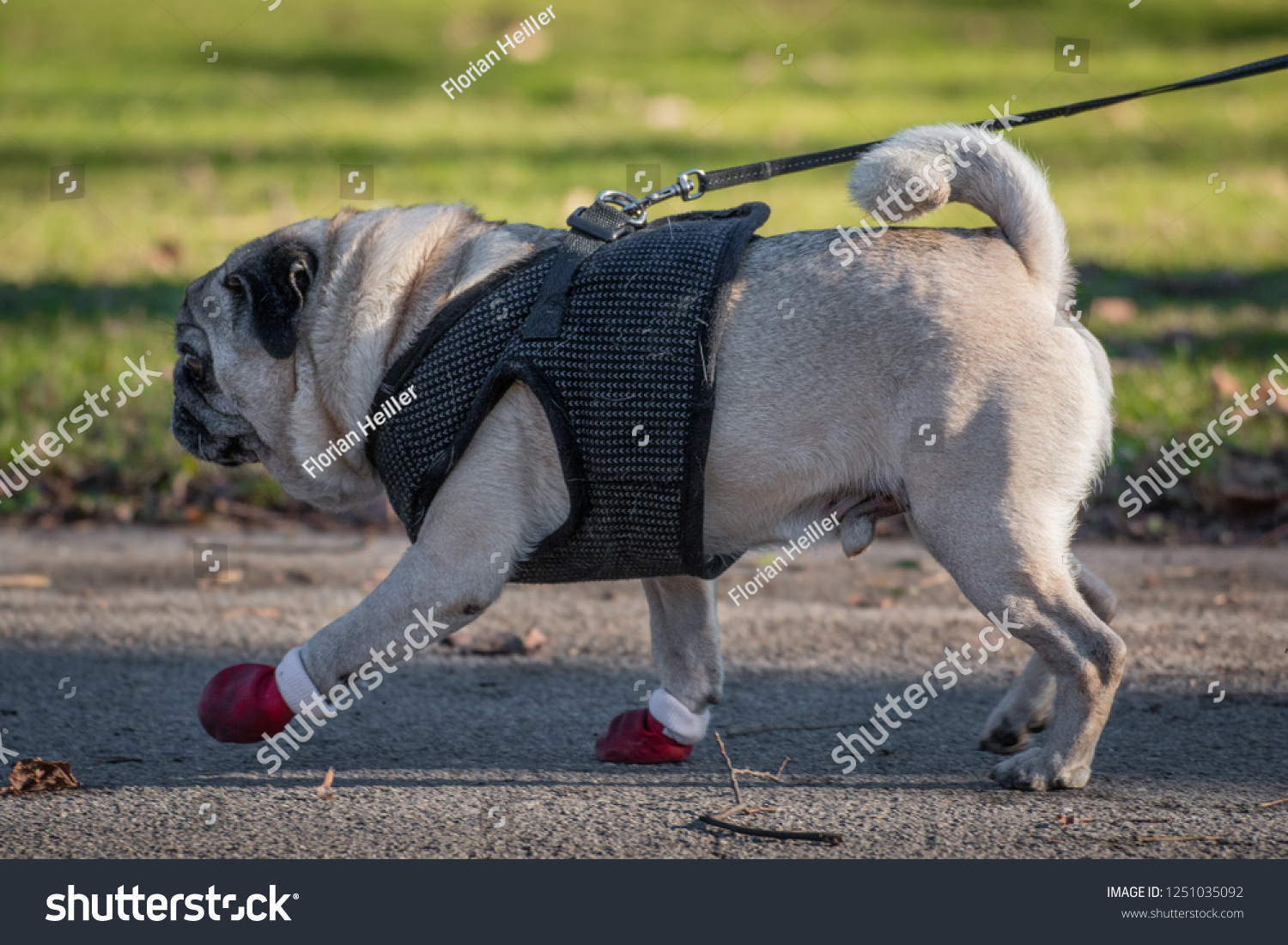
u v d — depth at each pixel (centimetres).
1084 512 821
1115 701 583
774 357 457
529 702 596
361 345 495
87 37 2338
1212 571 749
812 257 468
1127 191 1477
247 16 2494
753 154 1539
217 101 1908
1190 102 1916
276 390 508
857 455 462
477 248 500
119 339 1058
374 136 1698
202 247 1280
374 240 506
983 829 455
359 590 743
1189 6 2520
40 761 493
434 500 473
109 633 673
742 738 553
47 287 1195
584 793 491
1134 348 1018
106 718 568
